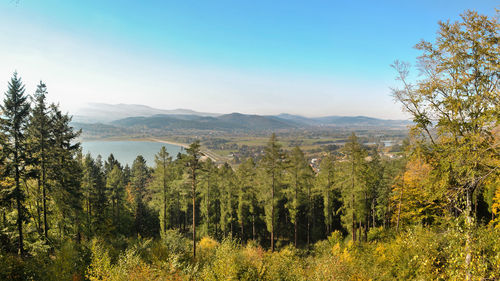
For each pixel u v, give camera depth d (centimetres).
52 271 1303
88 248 1552
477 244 621
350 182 2583
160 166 3394
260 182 3484
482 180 798
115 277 1079
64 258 1337
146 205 4938
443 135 925
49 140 2178
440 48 915
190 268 1370
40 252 1852
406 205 2397
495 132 761
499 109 680
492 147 719
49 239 2145
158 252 1794
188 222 5109
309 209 4053
